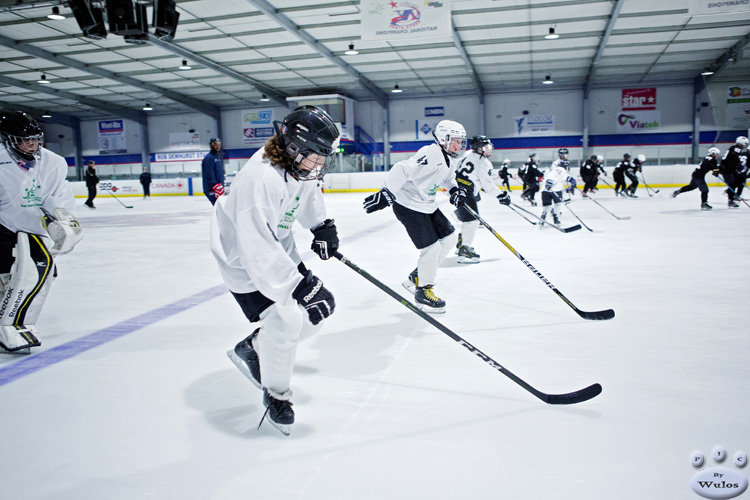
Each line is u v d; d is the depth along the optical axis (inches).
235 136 977.5
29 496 51.0
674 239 234.5
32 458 58.4
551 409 68.2
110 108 943.7
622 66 729.6
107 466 56.4
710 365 82.6
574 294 134.5
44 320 118.0
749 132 749.9
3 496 51.0
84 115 1031.0
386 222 350.3
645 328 103.7
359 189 792.3
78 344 100.3
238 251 62.0
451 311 120.6
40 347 98.7
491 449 58.2
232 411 70.2
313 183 70.0
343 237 271.9
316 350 94.0
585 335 100.0
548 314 116.0
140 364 89.0
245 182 60.1
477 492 50.0
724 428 61.9
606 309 119.6
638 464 54.4
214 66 704.4
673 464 54.3
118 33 294.0
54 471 55.6
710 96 761.0
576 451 57.3
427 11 367.2
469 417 66.4
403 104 893.2
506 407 69.1
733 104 751.7
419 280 124.3
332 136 61.6
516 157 858.8
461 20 549.0
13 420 68.0
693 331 100.9
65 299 138.9
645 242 227.3
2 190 91.7
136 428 65.3
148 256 216.4
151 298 139.3
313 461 56.6
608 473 52.8
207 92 872.9
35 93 837.2
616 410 67.3
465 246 187.5
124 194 887.1
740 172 389.7
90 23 293.3
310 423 65.9
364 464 55.7
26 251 92.7
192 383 80.3
